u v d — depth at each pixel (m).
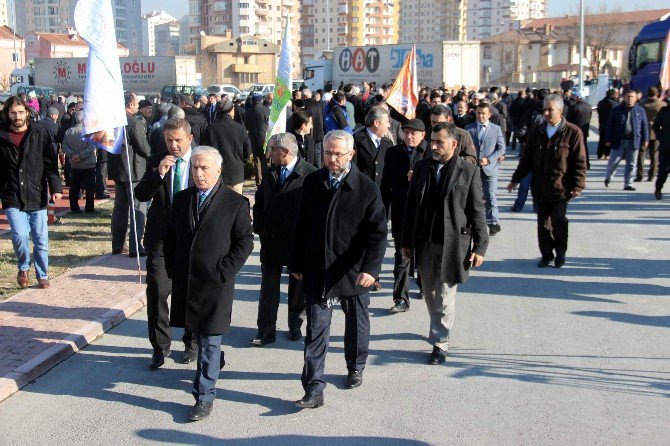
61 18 191.50
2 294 7.84
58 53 104.06
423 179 5.81
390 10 147.00
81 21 7.17
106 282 8.33
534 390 5.39
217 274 4.92
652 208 13.15
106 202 14.80
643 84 27.75
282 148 6.21
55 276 8.65
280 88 9.47
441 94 17.30
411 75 12.12
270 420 4.97
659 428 4.75
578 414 4.97
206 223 4.98
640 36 27.84
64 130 16.66
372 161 7.88
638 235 10.88
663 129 13.63
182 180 5.77
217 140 9.93
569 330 6.70
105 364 6.06
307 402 5.11
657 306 7.40
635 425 4.80
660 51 27.09
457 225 5.69
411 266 6.04
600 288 8.07
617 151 15.24
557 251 8.96
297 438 4.70
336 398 5.30
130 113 9.43
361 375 5.52
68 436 4.78
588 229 11.36
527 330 6.71
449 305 5.87
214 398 5.22
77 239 10.99
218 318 4.96
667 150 13.67
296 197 6.20
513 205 13.55
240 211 5.05
